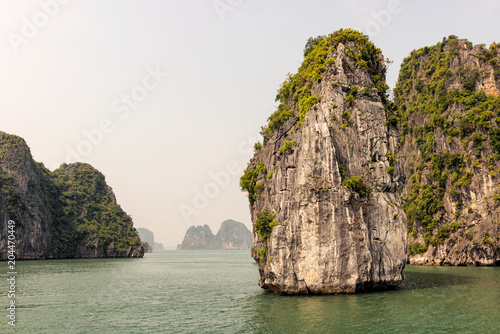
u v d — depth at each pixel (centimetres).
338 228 3650
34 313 3262
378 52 4762
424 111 10631
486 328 2459
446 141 9531
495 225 8094
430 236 9188
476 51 10344
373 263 3750
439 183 9450
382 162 4166
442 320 2659
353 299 3394
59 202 16862
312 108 4006
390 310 2967
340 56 4391
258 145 5506
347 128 4119
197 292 4525
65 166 19712
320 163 3791
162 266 10150
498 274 5928
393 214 4022
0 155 13688
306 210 3709
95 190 19350
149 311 3322
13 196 12888
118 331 2634
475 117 8912
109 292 4584
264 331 2483
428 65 11369
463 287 4234
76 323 2886
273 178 4291
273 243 3775
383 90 4503
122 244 17825
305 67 4800
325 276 3584
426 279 5159
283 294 3800
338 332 2414
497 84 9844
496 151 8512
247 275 7000
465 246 8388
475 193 8550
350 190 3806
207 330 2609
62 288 4962
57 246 15050
